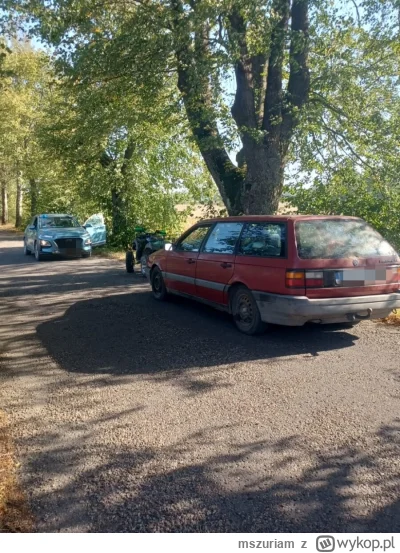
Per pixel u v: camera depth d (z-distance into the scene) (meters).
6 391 5.04
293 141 12.08
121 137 20.66
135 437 4.02
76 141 17.48
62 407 4.63
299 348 6.33
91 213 27.94
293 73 11.43
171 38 11.18
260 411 4.48
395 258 6.55
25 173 35.16
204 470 3.53
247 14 10.45
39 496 3.23
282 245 6.31
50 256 18.56
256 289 6.57
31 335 7.16
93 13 12.49
